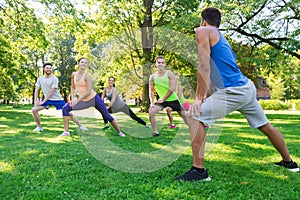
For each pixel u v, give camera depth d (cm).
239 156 342
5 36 1227
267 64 1146
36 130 565
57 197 210
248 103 273
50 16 1123
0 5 1128
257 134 541
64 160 313
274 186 236
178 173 274
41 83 574
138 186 235
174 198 210
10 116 1029
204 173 254
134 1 1390
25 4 1123
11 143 416
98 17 1440
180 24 1129
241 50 1292
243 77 270
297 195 216
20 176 255
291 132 574
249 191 224
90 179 251
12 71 1277
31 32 1126
